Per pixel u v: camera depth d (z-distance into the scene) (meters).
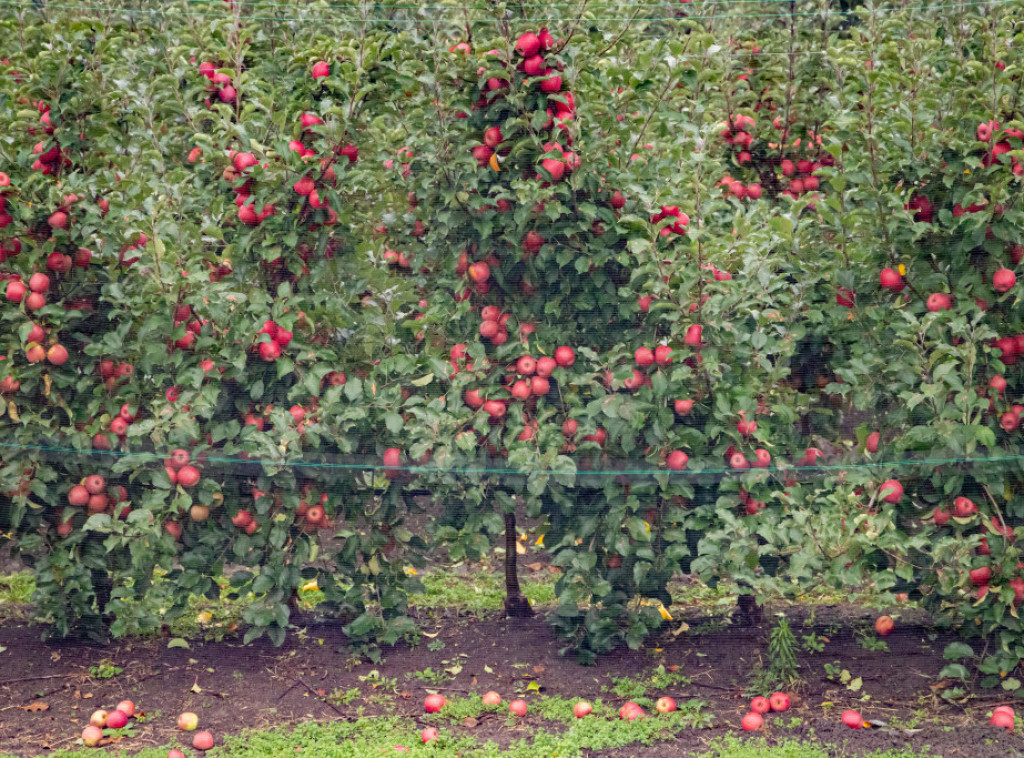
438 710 3.68
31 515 4.00
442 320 3.91
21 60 3.88
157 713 3.68
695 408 3.75
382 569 4.02
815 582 3.79
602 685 3.89
